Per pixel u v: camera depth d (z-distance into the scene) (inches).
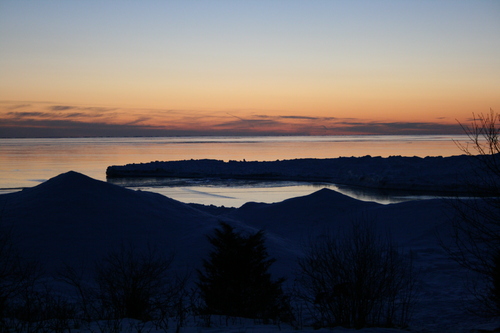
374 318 303.1
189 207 698.8
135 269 366.9
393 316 315.9
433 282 437.1
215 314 324.2
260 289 328.5
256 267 332.2
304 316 333.7
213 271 334.3
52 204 581.6
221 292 326.0
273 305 328.8
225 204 1293.1
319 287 312.8
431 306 354.9
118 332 257.9
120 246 513.7
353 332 261.3
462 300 368.2
